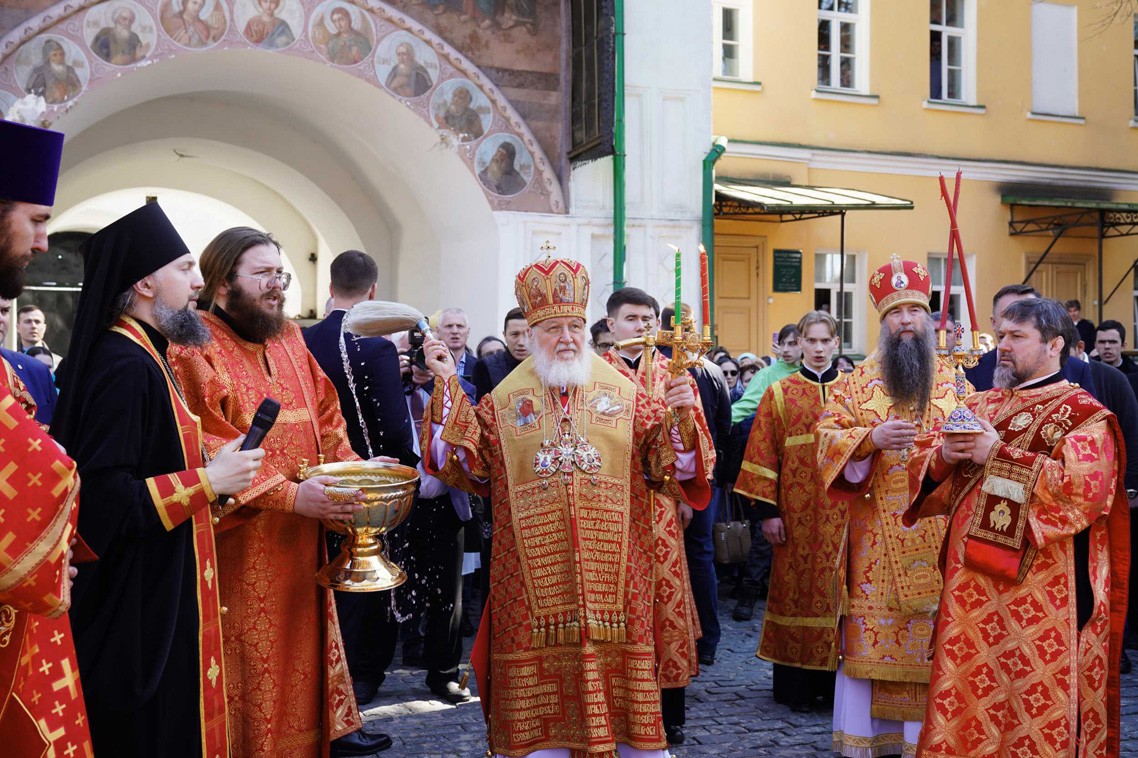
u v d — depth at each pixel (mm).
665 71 10469
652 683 3496
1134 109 16406
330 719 3568
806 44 14062
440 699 5367
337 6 9438
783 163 13875
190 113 12094
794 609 5316
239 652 3363
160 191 15984
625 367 4883
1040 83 15672
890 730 4418
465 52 9922
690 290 10500
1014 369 3795
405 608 5238
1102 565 3645
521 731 3449
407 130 10289
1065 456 3512
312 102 11039
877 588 4352
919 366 4320
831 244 14242
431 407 3705
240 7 9070
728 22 13773
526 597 3490
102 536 2719
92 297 2908
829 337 5559
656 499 4750
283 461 3537
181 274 3055
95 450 2773
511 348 5863
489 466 3713
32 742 2299
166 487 2801
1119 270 16078
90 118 9578
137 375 2869
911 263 4453
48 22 8305
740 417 7410
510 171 10094
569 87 10258
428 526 5250
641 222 10398
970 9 15156
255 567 3402
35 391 4574
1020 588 3596
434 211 11453
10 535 2172
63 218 15375
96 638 2756
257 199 15508
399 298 13031
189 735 2898
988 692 3623
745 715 5227
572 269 3646
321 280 16000
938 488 3961
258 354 3588
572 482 3525
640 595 3543
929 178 14836
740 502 7660
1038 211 15492
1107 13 15883
